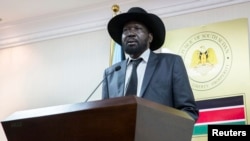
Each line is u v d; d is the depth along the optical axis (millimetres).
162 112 1163
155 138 1154
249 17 3967
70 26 4883
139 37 2061
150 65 1985
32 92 4863
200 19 4168
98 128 1132
